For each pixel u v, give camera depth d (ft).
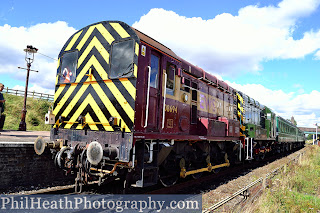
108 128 16.84
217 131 28.25
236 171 34.50
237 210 17.01
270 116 55.42
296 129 107.14
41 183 21.17
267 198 20.38
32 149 20.76
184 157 23.40
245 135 39.50
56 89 20.77
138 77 16.44
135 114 15.98
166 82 20.33
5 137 29.32
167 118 20.29
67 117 19.51
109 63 17.61
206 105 29.37
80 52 19.54
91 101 18.16
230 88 37.52
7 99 76.69
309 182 31.78
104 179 16.14
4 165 18.95
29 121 68.59
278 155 69.56
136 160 16.34
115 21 17.94
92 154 15.23
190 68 26.03
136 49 16.52
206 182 25.49
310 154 67.82
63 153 18.02
